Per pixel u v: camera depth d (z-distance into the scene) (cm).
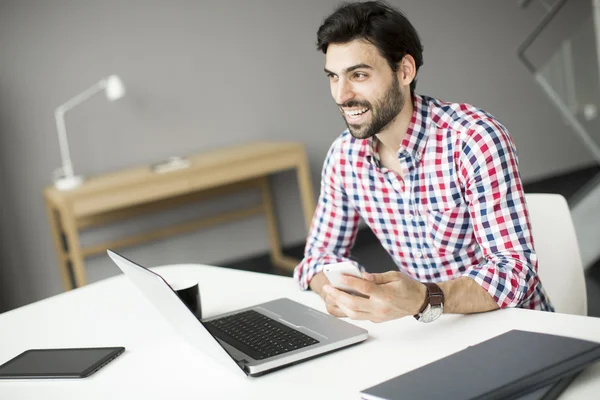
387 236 157
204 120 429
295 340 114
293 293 147
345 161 154
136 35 409
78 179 373
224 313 135
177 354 120
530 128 527
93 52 400
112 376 114
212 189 422
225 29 429
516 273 124
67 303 159
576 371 91
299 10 446
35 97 391
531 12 520
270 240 457
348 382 101
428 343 110
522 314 117
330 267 110
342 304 112
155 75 415
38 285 404
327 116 462
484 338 109
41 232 401
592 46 336
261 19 437
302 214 464
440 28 490
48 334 139
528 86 523
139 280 116
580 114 335
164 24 414
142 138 416
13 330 145
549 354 93
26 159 393
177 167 373
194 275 170
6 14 381
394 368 103
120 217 396
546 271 154
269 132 447
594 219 345
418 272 156
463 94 502
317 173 463
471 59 503
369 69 132
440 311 115
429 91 492
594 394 89
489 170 132
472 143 133
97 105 404
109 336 133
